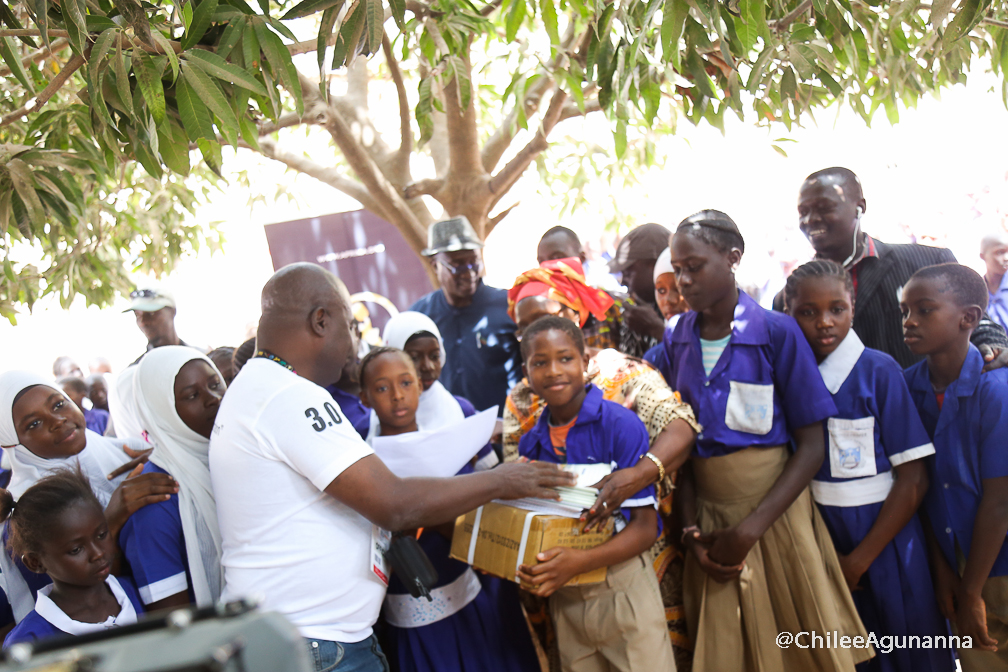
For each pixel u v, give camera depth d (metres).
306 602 1.79
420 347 2.97
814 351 2.46
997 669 2.26
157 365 2.28
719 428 2.39
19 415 2.35
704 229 2.36
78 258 3.66
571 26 3.12
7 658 0.53
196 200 4.35
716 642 2.39
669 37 1.67
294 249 6.58
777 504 2.28
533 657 2.52
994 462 2.21
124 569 2.22
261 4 1.77
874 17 2.20
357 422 2.72
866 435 2.35
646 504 2.21
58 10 1.83
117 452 2.72
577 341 2.30
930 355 2.41
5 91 2.85
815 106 2.84
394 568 1.97
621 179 5.20
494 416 2.49
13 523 1.92
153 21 1.81
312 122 3.75
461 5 2.33
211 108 1.65
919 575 2.35
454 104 3.78
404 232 4.36
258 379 1.84
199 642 0.53
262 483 1.78
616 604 2.19
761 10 1.73
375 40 1.71
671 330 2.65
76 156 2.20
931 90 2.47
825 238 2.76
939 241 6.43
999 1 1.97
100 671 0.50
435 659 2.32
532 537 2.04
